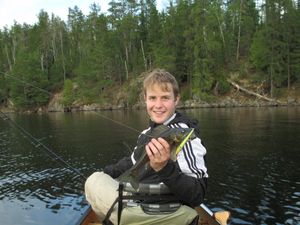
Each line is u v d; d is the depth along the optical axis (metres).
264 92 63.31
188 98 66.31
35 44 97.69
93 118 50.72
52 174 19.25
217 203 13.22
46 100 81.81
